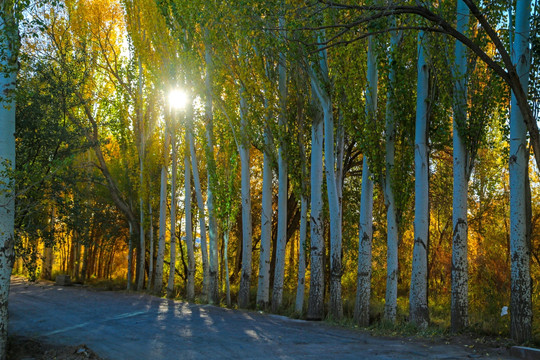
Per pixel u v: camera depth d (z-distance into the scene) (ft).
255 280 117.60
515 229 35.91
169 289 91.25
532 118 29.94
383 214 87.30
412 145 51.24
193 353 34.86
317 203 59.47
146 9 89.56
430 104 48.26
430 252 96.12
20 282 118.32
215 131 80.89
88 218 54.29
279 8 42.78
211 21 66.59
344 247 86.28
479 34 43.29
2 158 30.86
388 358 31.71
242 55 66.90
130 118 106.83
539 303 53.57
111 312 61.82
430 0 44.60
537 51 36.68
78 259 132.77
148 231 112.88
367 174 54.65
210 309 67.67
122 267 179.73
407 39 49.47
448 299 80.84
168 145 100.07
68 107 51.16
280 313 65.05
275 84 64.90
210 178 79.61
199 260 131.75
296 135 64.85
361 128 53.01
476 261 79.10
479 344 35.78
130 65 105.50
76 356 33.45
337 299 56.39
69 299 79.00
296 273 115.24
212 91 75.15
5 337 30.50
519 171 36.29
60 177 47.24
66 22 65.72
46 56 50.16
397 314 61.00
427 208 47.73
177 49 81.87
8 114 31.30
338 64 53.88
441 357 31.81
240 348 36.60
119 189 117.70
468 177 43.09
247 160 75.15
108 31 107.34
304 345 37.81
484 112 42.98
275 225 108.06
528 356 30.96
